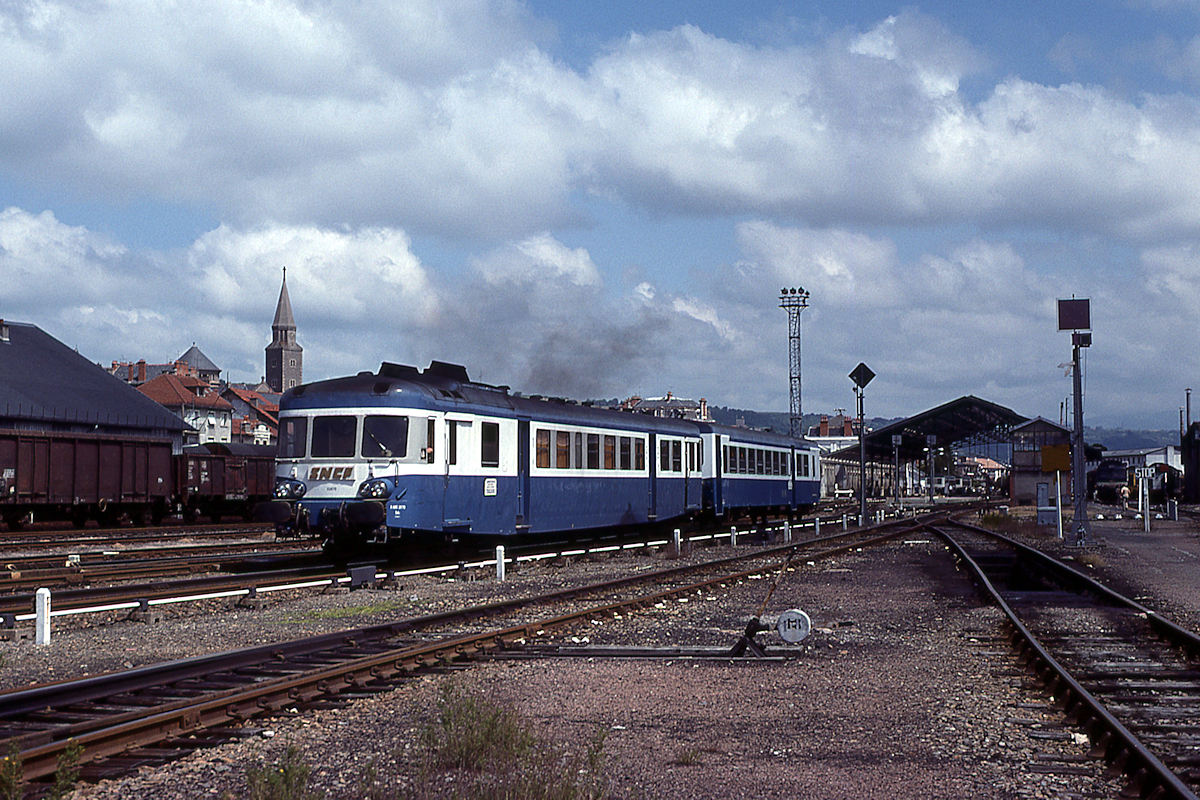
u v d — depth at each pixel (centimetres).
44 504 3772
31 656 1216
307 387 2214
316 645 1186
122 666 1151
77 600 1566
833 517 5312
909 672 1145
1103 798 687
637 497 3038
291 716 894
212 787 705
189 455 4419
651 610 1670
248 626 1461
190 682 1010
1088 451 9662
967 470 18150
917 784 718
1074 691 929
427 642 1238
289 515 2153
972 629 1464
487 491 2356
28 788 683
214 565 2292
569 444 2694
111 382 6172
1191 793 632
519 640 1323
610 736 855
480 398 2372
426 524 2166
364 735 844
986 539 3594
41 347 6125
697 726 891
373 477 2122
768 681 1095
